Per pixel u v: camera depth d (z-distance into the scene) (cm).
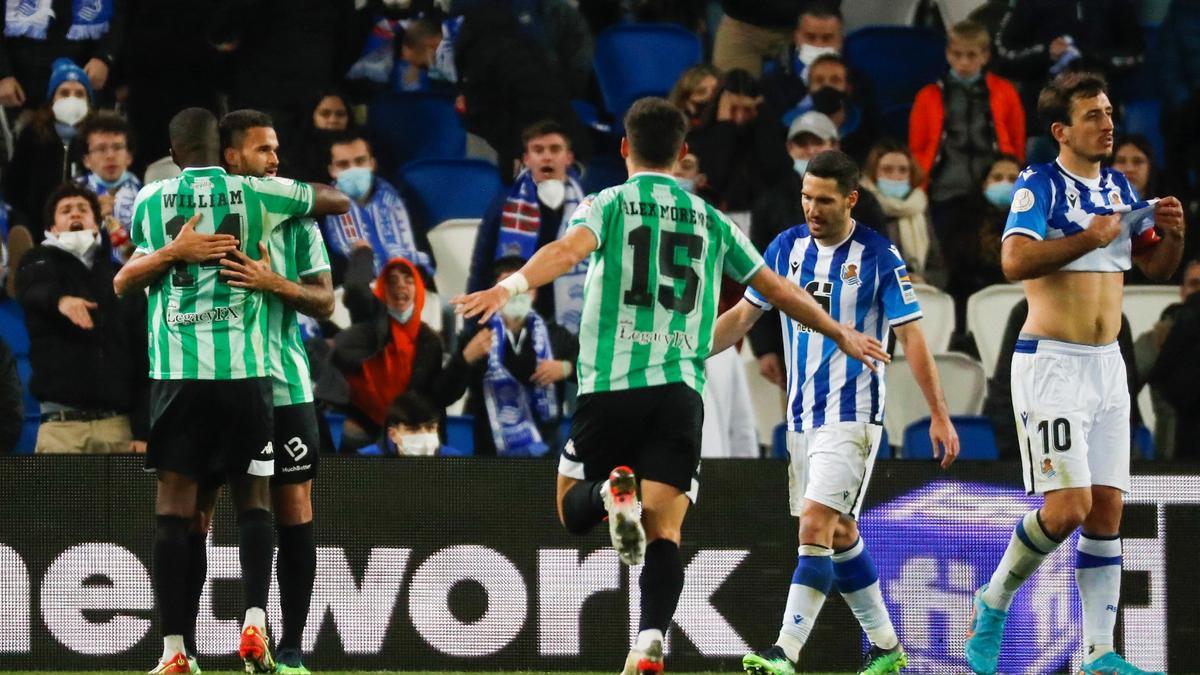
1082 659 2212
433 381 2852
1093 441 1934
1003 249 1906
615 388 1541
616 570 2275
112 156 3108
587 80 3684
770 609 2280
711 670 2267
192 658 1934
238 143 1877
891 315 1923
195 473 1816
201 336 1786
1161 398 3080
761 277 1606
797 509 1969
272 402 1841
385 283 2834
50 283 2666
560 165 3225
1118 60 3697
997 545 2288
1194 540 2278
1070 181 1920
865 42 3728
